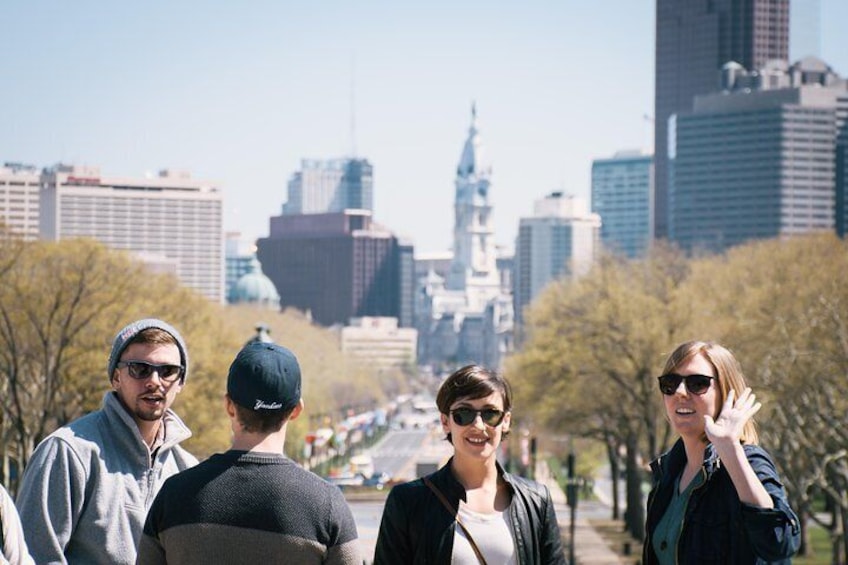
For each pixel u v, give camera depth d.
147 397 11.40
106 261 75.38
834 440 69.31
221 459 9.77
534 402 86.69
